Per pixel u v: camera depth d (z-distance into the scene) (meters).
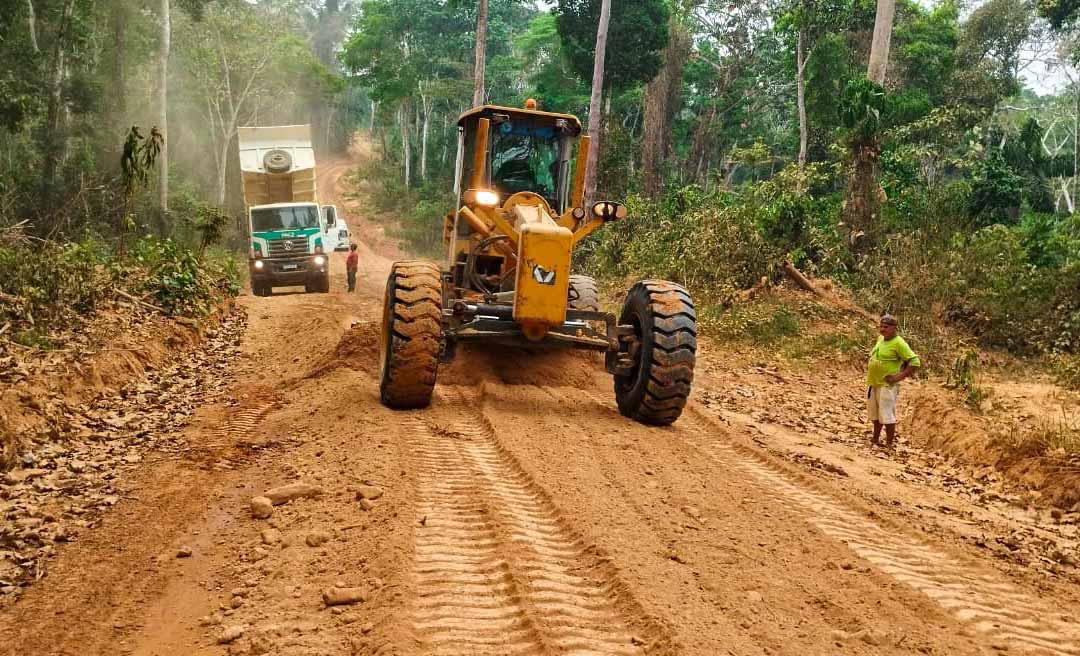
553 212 9.32
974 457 9.38
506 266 9.26
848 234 19.56
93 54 33.84
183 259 16.91
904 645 4.17
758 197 20.67
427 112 65.94
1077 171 39.69
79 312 11.95
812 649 4.06
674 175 46.94
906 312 16.33
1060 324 15.77
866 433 10.56
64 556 5.38
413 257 49.38
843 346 14.62
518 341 8.35
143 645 4.26
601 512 5.80
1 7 26.55
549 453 7.17
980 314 16.62
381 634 3.96
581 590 4.60
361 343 11.52
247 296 21.41
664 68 39.94
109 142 30.81
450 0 50.44
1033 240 19.97
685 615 4.30
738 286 17.41
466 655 3.80
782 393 12.31
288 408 9.10
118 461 7.27
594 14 38.66
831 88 36.50
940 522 6.73
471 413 8.51
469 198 8.56
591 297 11.15
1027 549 6.31
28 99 26.20
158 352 11.63
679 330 8.39
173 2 38.91
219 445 7.66
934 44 39.91
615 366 8.60
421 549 5.00
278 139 27.34
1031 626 4.68
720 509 6.13
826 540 5.67
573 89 56.09
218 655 4.01
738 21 50.78
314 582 4.68
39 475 6.83
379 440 7.20
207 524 5.86
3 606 4.75
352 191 69.81
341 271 34.22
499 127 9.47
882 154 22.81
